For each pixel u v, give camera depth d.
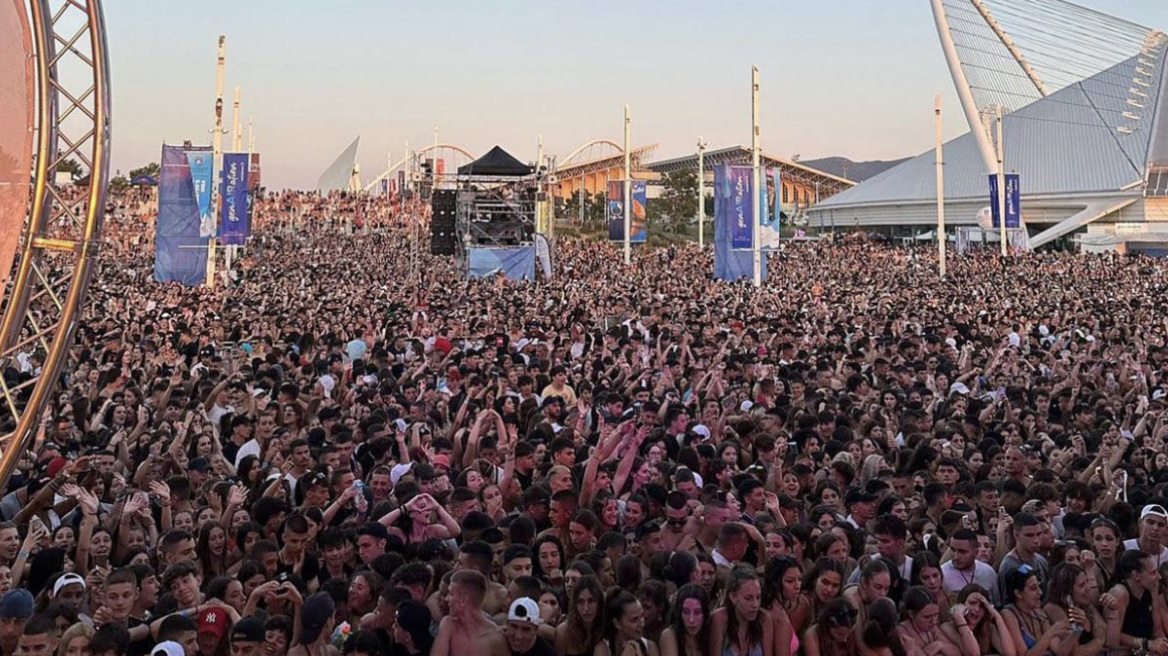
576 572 7.20
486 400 13.83
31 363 14.54
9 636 6.33
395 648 6.59
